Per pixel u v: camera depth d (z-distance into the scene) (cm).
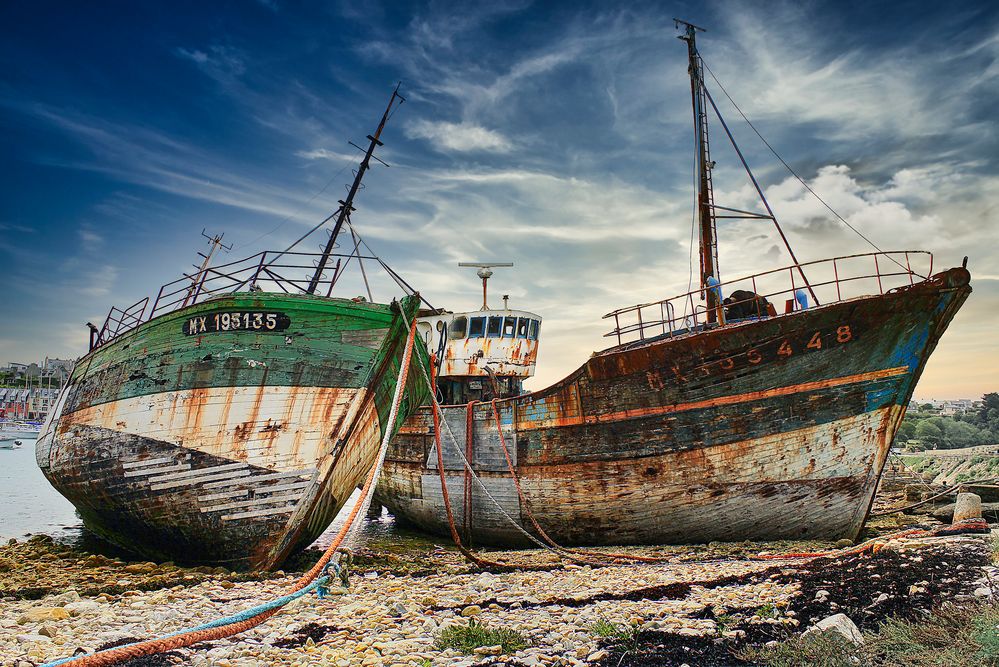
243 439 1230
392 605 933
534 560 1407
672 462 1456
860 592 837
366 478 1412
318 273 1516
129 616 897
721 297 1544
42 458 1775
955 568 895
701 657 664
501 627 811
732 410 1401
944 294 1280
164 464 1270
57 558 1534
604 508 1538
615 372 1495
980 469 5528
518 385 2198
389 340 1268
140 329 1398
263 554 1218
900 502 2141
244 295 1266
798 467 1376
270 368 1248
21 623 870
